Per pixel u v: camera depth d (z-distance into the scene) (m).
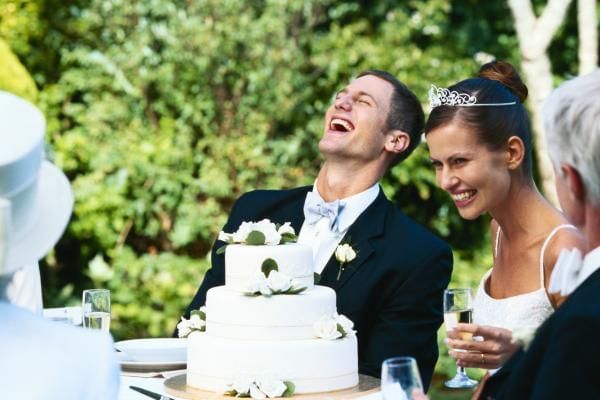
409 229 5.30
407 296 5.12
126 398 4.21
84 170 11.91
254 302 4.19
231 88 11.90
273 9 11.69
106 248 11.88
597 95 2.65
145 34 11.66
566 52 12.75
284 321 4.20
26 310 2.64
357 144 5.34
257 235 4.41
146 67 11.74
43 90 11.90
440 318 5.23
